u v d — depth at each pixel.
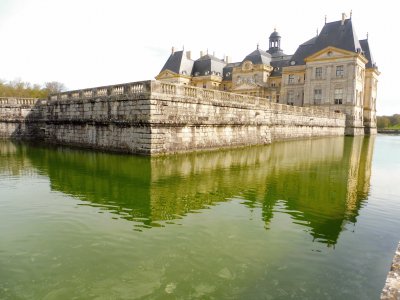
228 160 19.19
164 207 10.01
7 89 71.75
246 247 7.26
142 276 5.97
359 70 58.03
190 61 81.06
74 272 6.11
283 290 5.57
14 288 5.57
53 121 28.64
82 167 16.23
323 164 19.38
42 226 8.40
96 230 8.13
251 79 72.12
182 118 20.70
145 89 19.09
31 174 14.61
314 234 8.12
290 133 36.91
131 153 20.33
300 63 64.81
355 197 11.76
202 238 7.71
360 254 7.03
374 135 67.19
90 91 23.94
